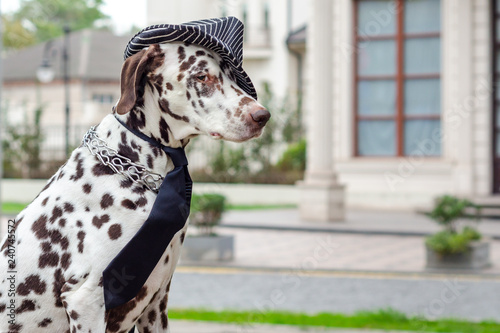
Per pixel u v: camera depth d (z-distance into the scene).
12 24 40.41
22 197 21.83
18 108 30.73
